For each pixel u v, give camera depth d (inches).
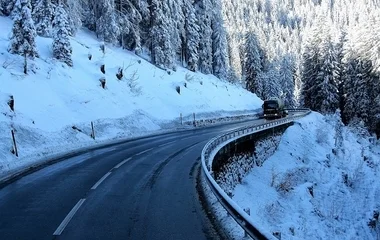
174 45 2261.3
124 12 2006.6
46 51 1282.0
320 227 730.8
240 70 3782.0
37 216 311.3
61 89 1083.9
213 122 1825.8
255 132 1069.8
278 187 900.6
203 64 2736.2
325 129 1803.6
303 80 2699.3
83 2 1947.6
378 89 2127.2
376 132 2158.0
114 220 302.2
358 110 2215.8
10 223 291.7
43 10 1467.8
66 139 869.8
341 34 2861.7
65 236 262.1
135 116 1299.2
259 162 1054.4
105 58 1622.8
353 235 748.6
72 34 1665.8
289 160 1214.9
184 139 1019.3
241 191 783.7
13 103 809.5
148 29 2132.1
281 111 2106.3
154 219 306.3
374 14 2345.0
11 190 410.9
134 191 410.0
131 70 1707.7
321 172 1190.9
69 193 398.0
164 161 633.6
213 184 343.9
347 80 2340.1
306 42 2709.2
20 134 733.3
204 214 322.7
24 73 1002.7
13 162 609.6
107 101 1233.4
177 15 2276.1
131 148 821.9
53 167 569.3
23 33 1092.5
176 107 1684.3
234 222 291.3
